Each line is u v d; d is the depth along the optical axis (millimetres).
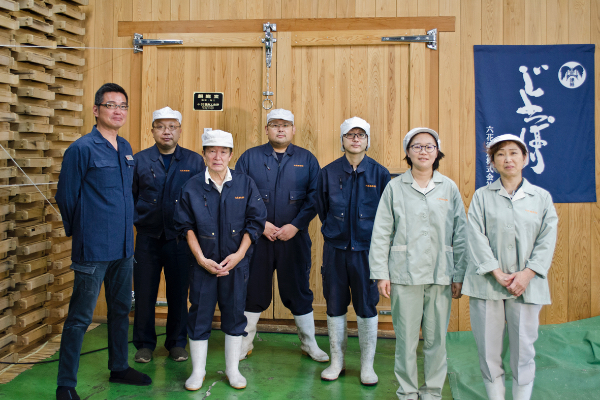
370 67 3537
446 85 3523
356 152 2699
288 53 3564
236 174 2783
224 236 2676
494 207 2295
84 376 2811
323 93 3568
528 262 2205
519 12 3488
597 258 3492
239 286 2701
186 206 2680
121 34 3689
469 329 3549
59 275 3488
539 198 2273
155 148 3076
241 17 3609
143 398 2561
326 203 2830
